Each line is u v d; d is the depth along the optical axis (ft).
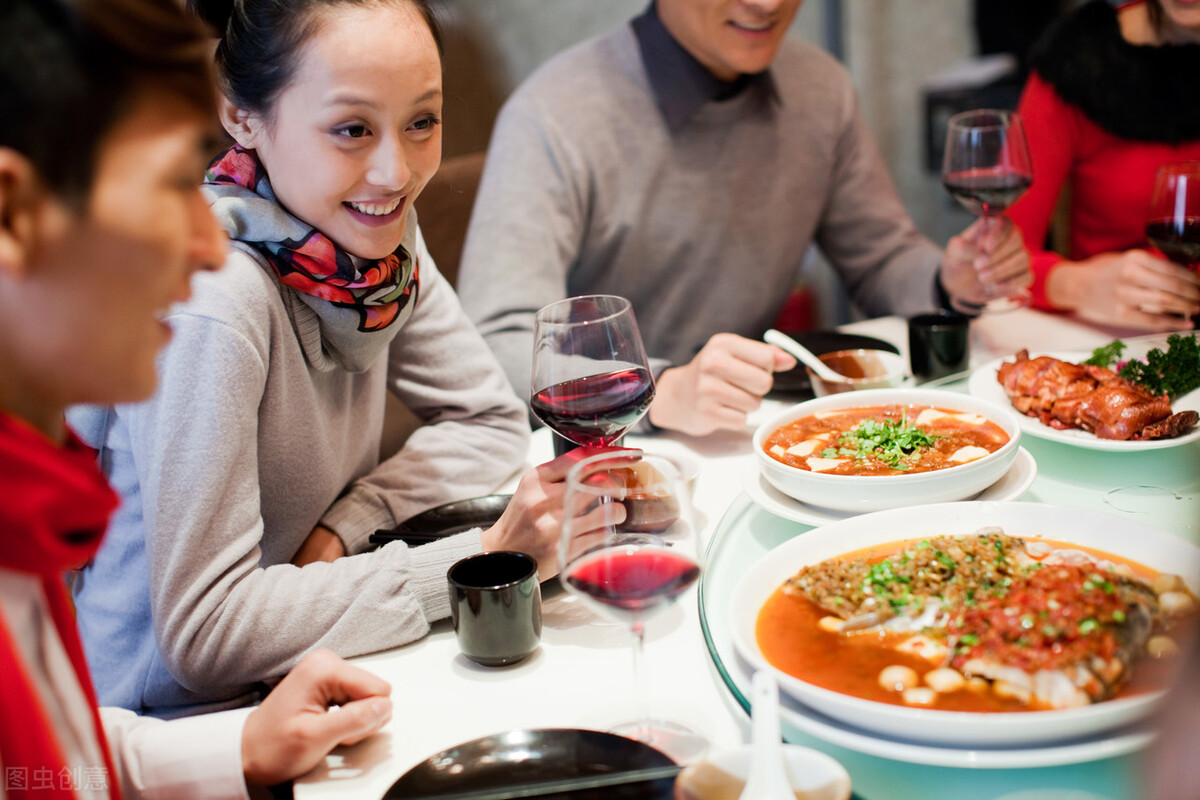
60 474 2.38
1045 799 2.62
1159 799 1.78
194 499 3.90
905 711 2.63
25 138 2.07
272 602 3.88
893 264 8.27
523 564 3.63
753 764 2.45
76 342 2.27
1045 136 8.54
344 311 4.48
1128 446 4.17
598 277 8.18
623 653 3.58
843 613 3.19
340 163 4.06
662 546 2.92
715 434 5.44
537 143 7.63
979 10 13.50
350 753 3.21
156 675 4.29
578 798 2.75
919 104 14.55
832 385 5.21
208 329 4.00
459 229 8.68
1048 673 2.71
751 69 7.34
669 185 7.86
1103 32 8.20
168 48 2.26
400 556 4.00
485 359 5.88
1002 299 7.00
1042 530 3.53
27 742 2.34
